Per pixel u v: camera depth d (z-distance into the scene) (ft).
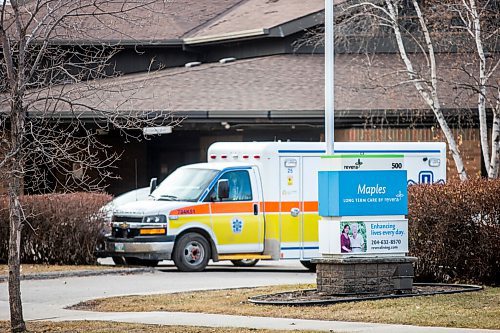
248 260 181.78
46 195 170.30
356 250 121.60
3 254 173.27
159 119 215.72
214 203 166.61
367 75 211.00
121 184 245.45
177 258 163.94
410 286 123.03
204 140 244.22
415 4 197.36
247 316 107.55
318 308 111.55
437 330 93.66
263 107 220.64
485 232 133.28
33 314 114.21
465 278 135.54
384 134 219.20
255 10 273.13
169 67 261.85
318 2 264.93
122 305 120.16
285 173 169.37
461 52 214.48
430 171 175.22
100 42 145.59
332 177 121.90
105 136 243.40
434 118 216.95
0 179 129.08
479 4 198.49
